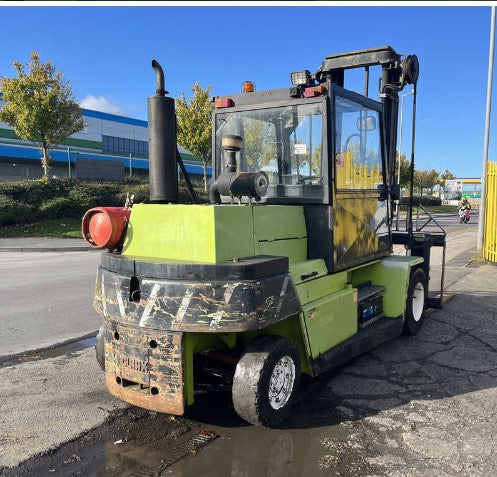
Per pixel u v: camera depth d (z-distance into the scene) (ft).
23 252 48.98
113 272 11.36
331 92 13.56
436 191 256.32
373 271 18.21
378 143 17.01
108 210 11.95
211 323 10.04
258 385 10.68
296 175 14.19
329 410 12.44
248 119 15.23
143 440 10.96
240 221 11.31
